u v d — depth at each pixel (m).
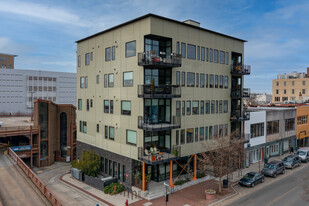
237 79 34.72
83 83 34.25
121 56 26.92
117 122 27.72
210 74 30.11
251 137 35.84
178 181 26.39
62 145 41.62
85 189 26.69
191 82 27.83
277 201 22.92
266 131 38.78
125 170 26.58
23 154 35.53
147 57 23.67
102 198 23.84
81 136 34.97
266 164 31.64
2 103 75.25
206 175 29.36
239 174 31.02
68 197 24.30
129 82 25.98
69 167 37.44
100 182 26.34
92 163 29.05
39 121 37.72
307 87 82.12
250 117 35.62
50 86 83.75
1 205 17.77
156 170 26.70
